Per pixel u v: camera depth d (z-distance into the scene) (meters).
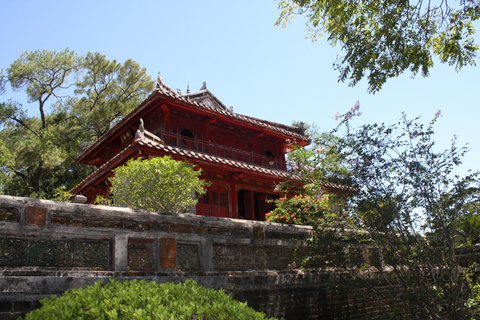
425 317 6.40
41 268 5.21
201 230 7.23
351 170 7.33
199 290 5.22
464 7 8.34
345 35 9.05
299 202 10.40
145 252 6.39
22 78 30.67
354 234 7.88
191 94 19.53
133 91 35.62
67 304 4.12
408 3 8.52
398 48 8.82
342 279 7.88
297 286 8.23
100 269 5.80
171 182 8.59
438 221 6.56
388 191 6.90
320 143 8.23
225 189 17.25
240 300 7.16
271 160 20.66
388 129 7.11
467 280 7.05
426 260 6.74
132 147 13.41
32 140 26.81
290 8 9.88
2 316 4.64
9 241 5.11
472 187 6.47
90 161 22.17
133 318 3.82
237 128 19.95
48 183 30.98
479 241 7.49
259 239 8.08
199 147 17.67
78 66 33.16
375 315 7.75
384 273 7.55
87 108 33.41
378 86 9.05
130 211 6.38
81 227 5.79
